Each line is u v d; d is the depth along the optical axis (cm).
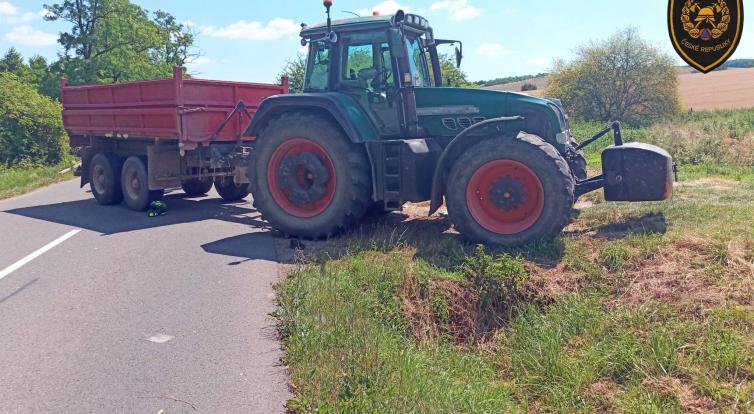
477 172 666
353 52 776
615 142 769
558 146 711
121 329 476
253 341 449
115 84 1055
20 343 451
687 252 546
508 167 660
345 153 736
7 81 2250
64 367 408
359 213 756
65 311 521
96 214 1028
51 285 599
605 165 676
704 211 671
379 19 757
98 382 385
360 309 491
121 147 1124
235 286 584
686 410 354
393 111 754
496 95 729
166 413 345
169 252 727
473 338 526
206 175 1045
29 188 1484
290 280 579
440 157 692
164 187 1022
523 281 549
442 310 540
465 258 591
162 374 396
